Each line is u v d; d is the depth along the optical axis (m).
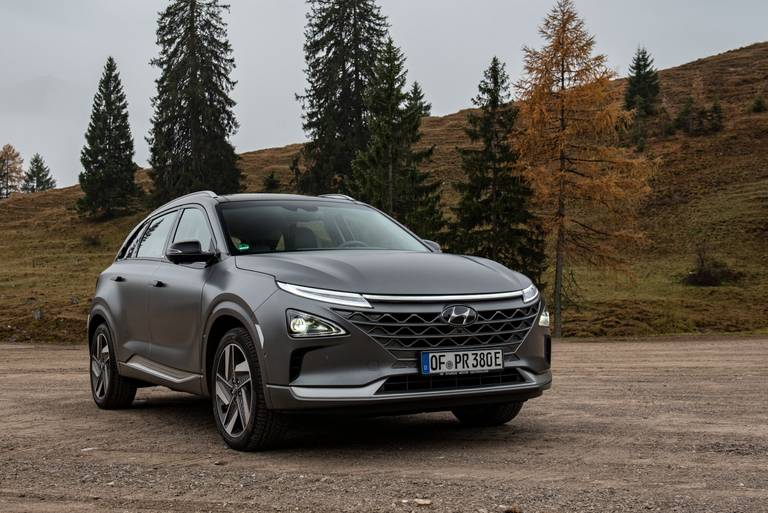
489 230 36.56
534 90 30.69
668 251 59.12
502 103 37.84
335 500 3.52
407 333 4.51
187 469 4.35
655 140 89.81
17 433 5.83
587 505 3.33
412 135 41.03
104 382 7.07
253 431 4.73
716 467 4.13
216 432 5.70
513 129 33.94
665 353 15.69
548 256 36.28
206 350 5.25
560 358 14.50
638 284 51.28
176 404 7.41
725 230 60.72
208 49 61.47
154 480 4.08
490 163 37.34
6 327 28.11
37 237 76.88
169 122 60.09
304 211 6.14
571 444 4.90
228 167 61.50
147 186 101.94
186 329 5.54
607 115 29.95
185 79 60.16
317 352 4.46
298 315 4.50
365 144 55.94
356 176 40.84
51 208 98.50
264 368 4.60
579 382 9.25
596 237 31.16
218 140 61.09
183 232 6.25
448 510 3.30
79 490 3.90
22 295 45.84
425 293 4.61
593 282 51.78
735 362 12.62
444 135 109.88
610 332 37.88
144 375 6.21
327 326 4.44
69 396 8.27
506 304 4.81
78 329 27.95
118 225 77.44
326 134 56.53
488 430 5.51
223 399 5.04
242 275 5.06
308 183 58.41
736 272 52.91
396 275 4.74
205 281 5.38
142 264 6.64
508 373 4.80
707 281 50.97
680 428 5.52
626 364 12.53
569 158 30.86
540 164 31.00
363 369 4.43
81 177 81.81
